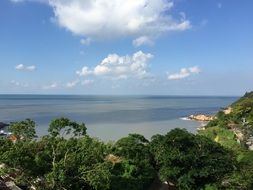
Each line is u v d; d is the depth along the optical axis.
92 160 48.91
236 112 162.00
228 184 58.69
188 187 60.69
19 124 49.31
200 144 66.88
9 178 49.16
